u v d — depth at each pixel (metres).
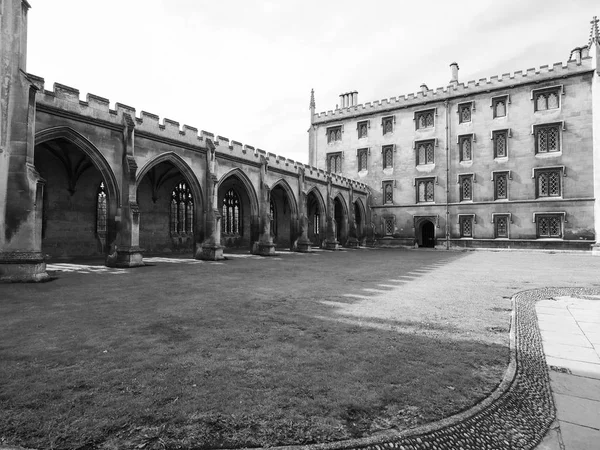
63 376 4.23
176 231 27.48
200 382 4.08
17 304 8.18
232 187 33.03
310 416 3.38
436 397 3.77
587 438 3.20
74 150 19.83
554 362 5.02
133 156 16.77
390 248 36.31
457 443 3.07
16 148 12.14
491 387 4.02
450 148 35.31
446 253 28.23
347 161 41.47
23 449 2.88
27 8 12.94
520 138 31.91
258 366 4.55
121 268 15.82
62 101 14.41
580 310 8.04
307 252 28.53
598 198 27.70
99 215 23.09
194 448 2.92
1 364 4.61
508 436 3.21
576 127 29.62
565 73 30.03
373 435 3.09
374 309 7.74
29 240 12.00
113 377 4.21
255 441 3.01
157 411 3.45
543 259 22.20
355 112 41.03
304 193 29.78
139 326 6.37
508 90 32.66
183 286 10.81
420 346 5.35
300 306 8.03
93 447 2.92
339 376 4.27
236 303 8.34
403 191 37.88
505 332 6.14
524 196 31.56
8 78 12.16
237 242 33.53
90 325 6.43
